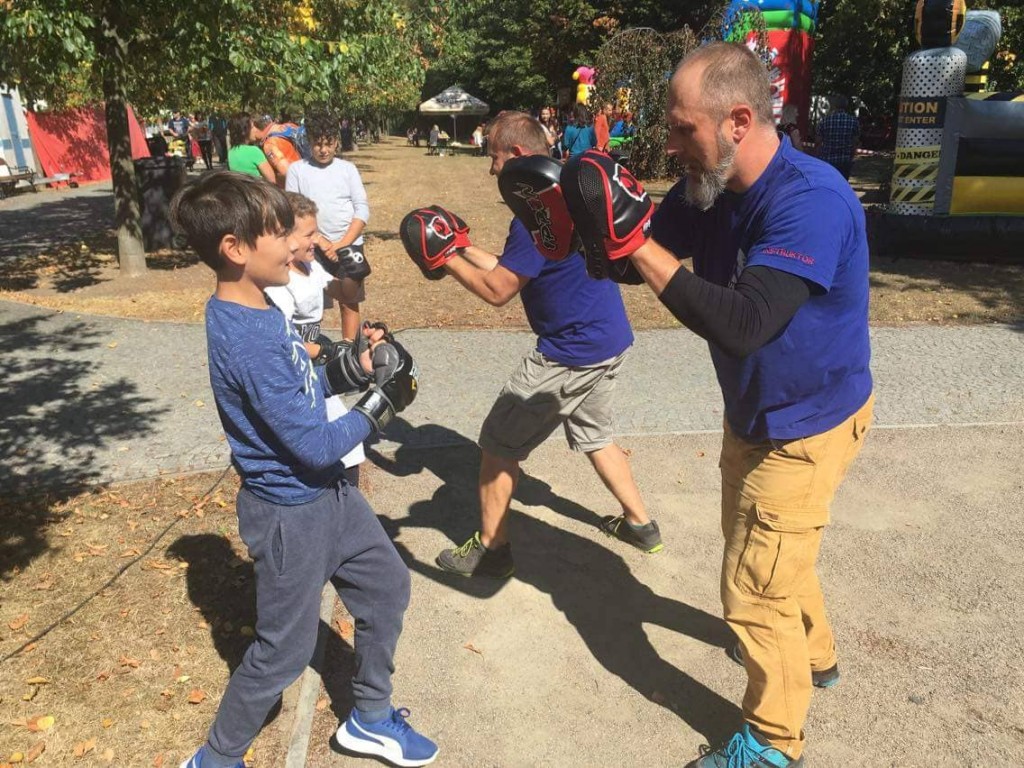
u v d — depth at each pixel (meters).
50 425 5.38
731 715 2.93
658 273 1.98
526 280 3.16
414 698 3.00
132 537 3.99
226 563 3.76
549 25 29.47
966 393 5.98
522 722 2.89
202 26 8.82
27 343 7.13
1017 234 10.36
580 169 2.00
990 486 4.58
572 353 3.40
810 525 2.37
